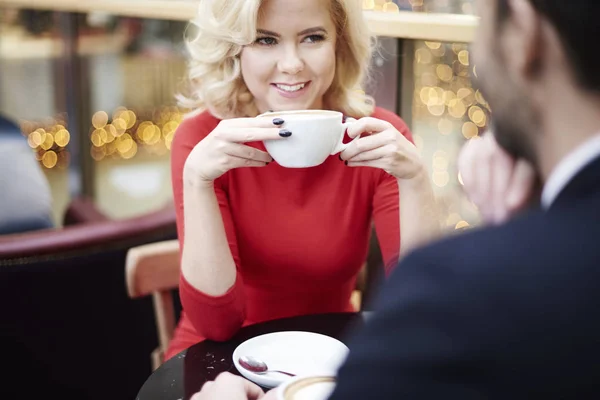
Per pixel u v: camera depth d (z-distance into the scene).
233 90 1.54
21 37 3.74
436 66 1.98
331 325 1.29
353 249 1.56
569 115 0.59
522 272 0.55
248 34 1.40
